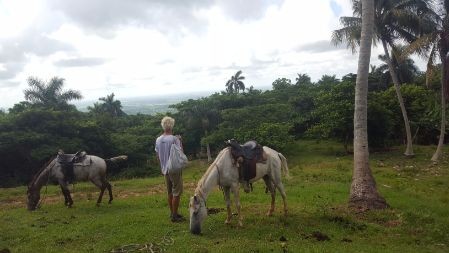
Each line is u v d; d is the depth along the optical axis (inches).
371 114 1371.8
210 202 475.5
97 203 462.3
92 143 1492.4
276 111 1914.4
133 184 743.7
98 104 2851.9
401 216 382.6
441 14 1051.9
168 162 341.1
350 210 413.7
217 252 275.9
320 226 347.9
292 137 1624.0
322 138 1705.2
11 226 378.6
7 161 1348.4
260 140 1542.8
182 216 366.9
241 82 3326.8
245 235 317.7
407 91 1539.1
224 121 1839.3
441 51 1002.1
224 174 334.0
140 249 290.7
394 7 1120.8
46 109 1513.3
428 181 688.4
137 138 1755.7
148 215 392.5
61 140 1387.8
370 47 441.4
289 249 283.0
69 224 377.1
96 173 459.8
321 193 540.4
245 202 470.9
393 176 765.9
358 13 1111.0
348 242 309.0
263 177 374.9
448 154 1222.9
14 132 1305.4
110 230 345.4
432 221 374.3
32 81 1679.4
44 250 298.7
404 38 1166.3
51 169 456.4
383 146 1499.8
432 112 1438.2
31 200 456.4
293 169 944.3
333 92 1524.4
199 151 1980.8
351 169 867.4
